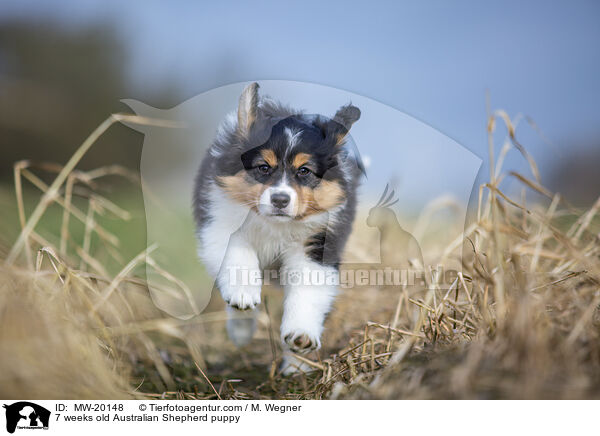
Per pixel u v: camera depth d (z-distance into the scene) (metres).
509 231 2.66
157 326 3.17
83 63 10.70
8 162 9.46
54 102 10.08
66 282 2.79
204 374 3.02
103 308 3.21
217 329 4.00
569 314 2.32
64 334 2.33
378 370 2.61
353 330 3.48
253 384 3.22
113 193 7.39
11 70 10.54
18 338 2.16
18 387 2.04
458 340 2.54
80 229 5.41
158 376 3.14
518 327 2.01
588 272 2.53
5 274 2.67
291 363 3.24
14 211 5.31
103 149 9.65
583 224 2.93
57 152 9.80
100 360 2.53
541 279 2.56
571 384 1.90
